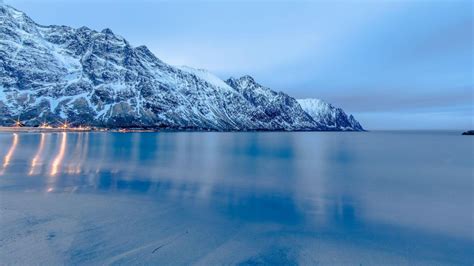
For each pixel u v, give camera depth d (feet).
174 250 54.54
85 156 223.71
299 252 55.31
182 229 65.31
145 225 67.10
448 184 127.13
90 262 48.83
